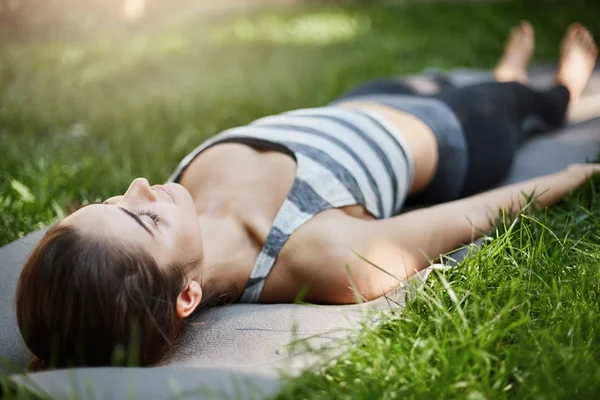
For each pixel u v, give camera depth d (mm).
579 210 2006
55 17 7281
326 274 1704
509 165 2553
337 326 1536
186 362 1494
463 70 3939
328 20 7188
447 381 1280
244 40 6227
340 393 1276
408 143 2246
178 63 5137
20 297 1469
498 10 6480
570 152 2732
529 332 1424
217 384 1299
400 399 1261
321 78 4355
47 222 2295
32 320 1453
